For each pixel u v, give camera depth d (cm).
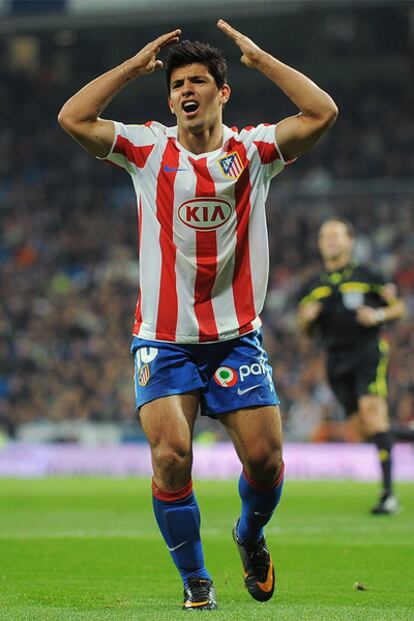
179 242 1802
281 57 13588
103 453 7456
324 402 8462
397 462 6800
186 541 1789
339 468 6869
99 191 12575
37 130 13675
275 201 11519
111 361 9669
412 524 3525
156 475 1777
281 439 1805
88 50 13788
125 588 2102
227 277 1814
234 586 2141
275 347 9512
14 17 12288
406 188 11362
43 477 7069
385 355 4050
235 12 11669
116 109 13962
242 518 1880
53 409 9006
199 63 1794
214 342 1798
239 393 1784
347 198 11438
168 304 1797
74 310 10631
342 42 13100
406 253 10725
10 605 1823
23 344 10081
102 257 11725
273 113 13475
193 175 1792
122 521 3681
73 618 1638
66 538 3062
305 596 1986
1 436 8888
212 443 7838
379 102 13150
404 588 2109
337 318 4016
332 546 2866
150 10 11800
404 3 11806
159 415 1758
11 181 13175
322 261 10912
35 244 11950
